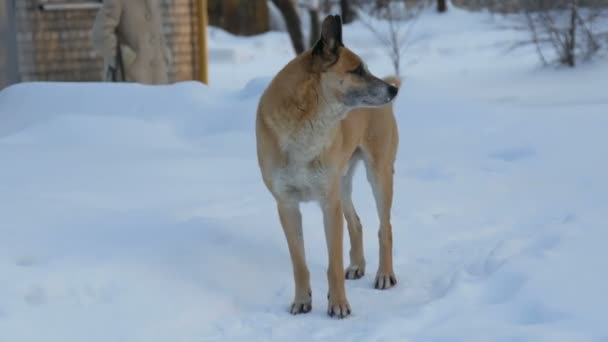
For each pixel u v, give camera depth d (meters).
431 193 11.11
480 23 46.41
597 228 8.41
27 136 14.27
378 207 8.34
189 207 10.17
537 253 7.83
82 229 8.76
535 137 13.80
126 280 7.56
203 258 8.16
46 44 23.23
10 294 7.08
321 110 7.18
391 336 6.71
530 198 10.70
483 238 9.30
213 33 43.16
